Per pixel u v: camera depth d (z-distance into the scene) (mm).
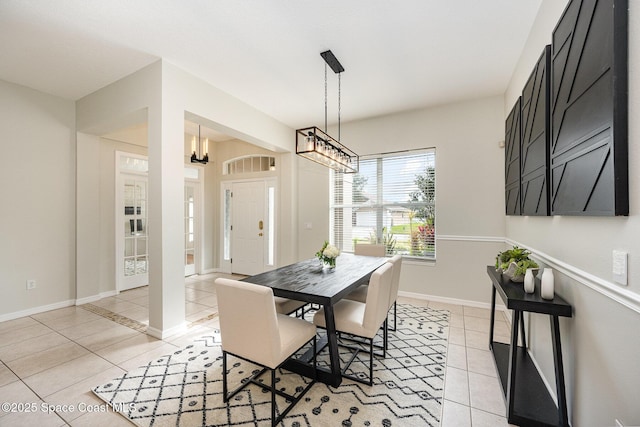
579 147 1325
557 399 1570
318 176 4730
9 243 3098
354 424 1571
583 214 1278
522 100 2393
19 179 3166
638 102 961
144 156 4465
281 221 4949
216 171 5809
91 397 1799
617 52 1030
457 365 2188
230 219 5637
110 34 2293
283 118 4312
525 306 1569
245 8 2010
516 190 2652
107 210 4000
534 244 2225
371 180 4328
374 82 3129
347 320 2018
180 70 2801
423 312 3346
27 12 2023
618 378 1085
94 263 3785
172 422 1575
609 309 1150
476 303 3551
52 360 2238
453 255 3688
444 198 3744
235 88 3260
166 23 2162
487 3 1970
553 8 1771
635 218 980
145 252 4547
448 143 3729
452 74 2961
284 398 1794
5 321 3039
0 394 1824
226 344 1695
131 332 2760
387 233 4199
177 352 2369
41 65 2752
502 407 1712
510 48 2502
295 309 2516
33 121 3262
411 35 2314
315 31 2264
